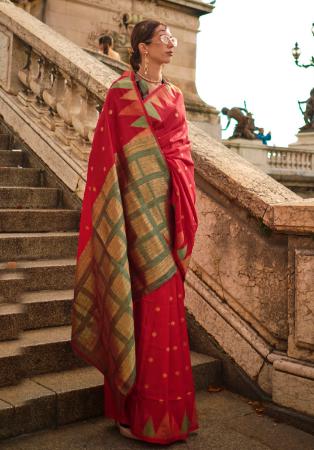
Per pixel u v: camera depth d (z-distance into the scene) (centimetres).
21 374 332
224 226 383
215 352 388
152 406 289
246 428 321
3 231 476
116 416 302
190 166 315
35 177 565
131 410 295
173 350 296
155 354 292
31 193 525
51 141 566
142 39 309
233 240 378
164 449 289
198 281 401
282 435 314
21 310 364
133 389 294
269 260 356
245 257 371
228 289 382
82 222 308
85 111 536
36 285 416
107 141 298
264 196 359
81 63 539
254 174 388
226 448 294
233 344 375
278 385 341
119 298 287
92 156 305
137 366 293
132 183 298
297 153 1834
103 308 295
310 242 332
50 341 348
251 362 363
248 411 346
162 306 295
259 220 359
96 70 530
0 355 320
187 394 300
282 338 350
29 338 354
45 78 596
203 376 376
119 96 303
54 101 575
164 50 308
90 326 306
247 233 369
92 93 521
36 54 617
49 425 307
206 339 393
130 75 308
